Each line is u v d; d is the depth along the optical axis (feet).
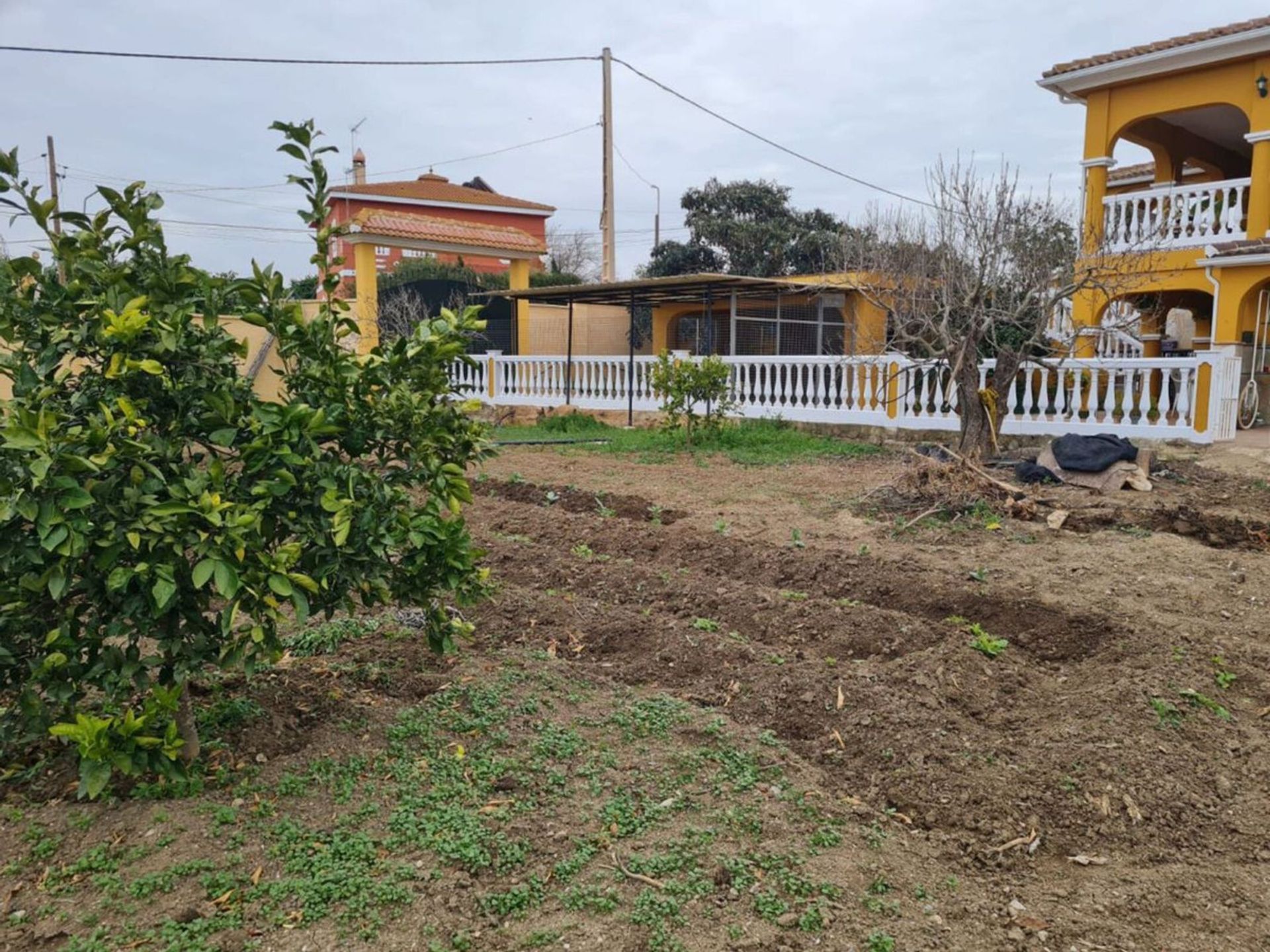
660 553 26.71
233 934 9.89
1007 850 12.32
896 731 14.75
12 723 12.34
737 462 43.21
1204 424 40.52
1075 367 43.45
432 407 14.44
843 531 28.71
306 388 13.78
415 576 14.06
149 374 12.08
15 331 12.43
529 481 38.34
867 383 50.01
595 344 86.63
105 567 11.25
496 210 128.06
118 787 12.70
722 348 76.28
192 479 11.83
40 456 10.59
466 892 10.73
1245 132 64.49
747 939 10.11
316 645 18.02
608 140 86.84
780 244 106.73
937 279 41.50
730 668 17.47
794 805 12.81
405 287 82.89
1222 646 18.80
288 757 13.56
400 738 14.24
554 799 12.75
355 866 11.04
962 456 32.96
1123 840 12.67
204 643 12.52
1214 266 49.67
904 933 10.38
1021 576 23.53
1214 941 10.65
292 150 14.02
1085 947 10.43
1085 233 48.78
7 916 10.16
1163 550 26.04
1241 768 14.65
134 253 12.81
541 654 17.97
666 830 12.09
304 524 12.71
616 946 10.01
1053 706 16.47
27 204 12.21
